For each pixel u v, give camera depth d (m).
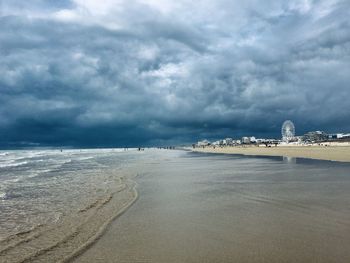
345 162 37.47
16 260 7.86
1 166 49.84
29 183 24.83
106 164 49.03
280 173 26.42
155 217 11.91
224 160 50.69
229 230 9.80
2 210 14.23
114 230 10.27
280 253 7.69
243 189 17.95
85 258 7.80
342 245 8.12
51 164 54.09
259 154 70.00
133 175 28.78
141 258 7.69
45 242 9.27
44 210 14.08
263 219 11.01
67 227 10.93
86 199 16.61
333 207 12.48
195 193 17.17
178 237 9.27
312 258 7.32
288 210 12.25
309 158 47.72
